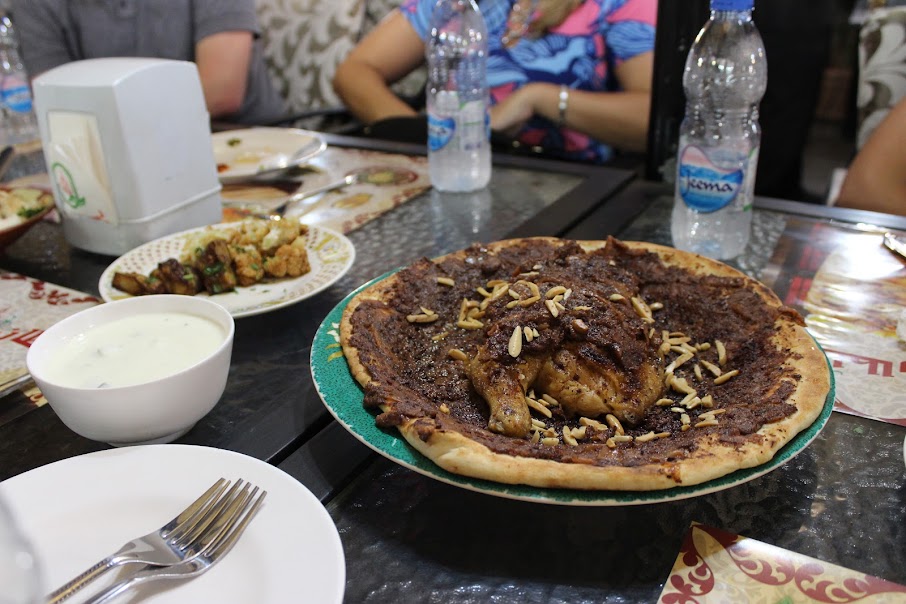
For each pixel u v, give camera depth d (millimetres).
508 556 557
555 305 691
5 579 485
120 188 1044
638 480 527
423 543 570
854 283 949
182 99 1091
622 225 1168
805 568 533
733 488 615
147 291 911
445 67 1504
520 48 2209
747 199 1022
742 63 1160
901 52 1697
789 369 671
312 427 703
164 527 519
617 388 658
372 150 1583
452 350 744
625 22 2111
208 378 652
